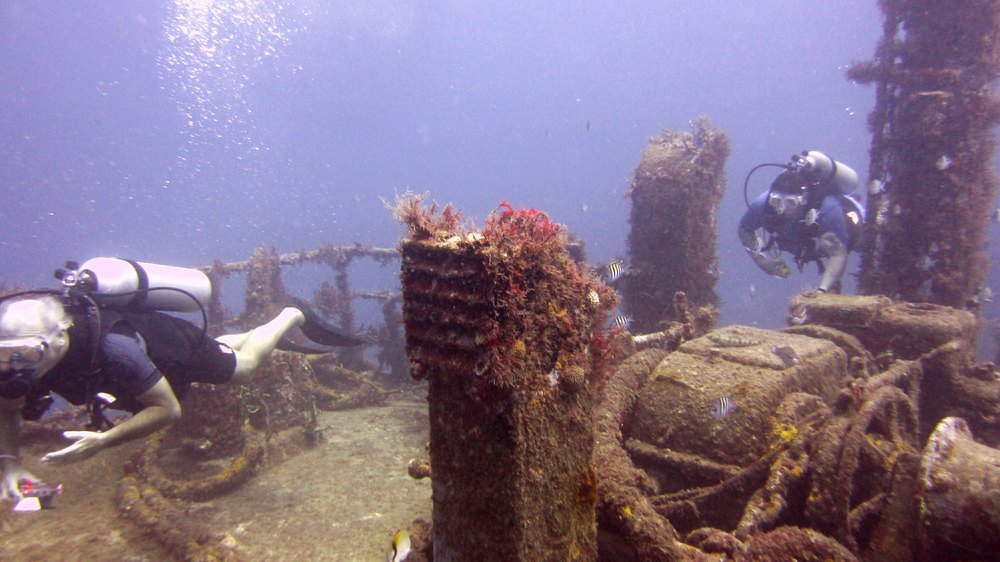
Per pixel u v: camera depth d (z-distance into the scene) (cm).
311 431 612
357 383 828
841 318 585
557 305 216
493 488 196
